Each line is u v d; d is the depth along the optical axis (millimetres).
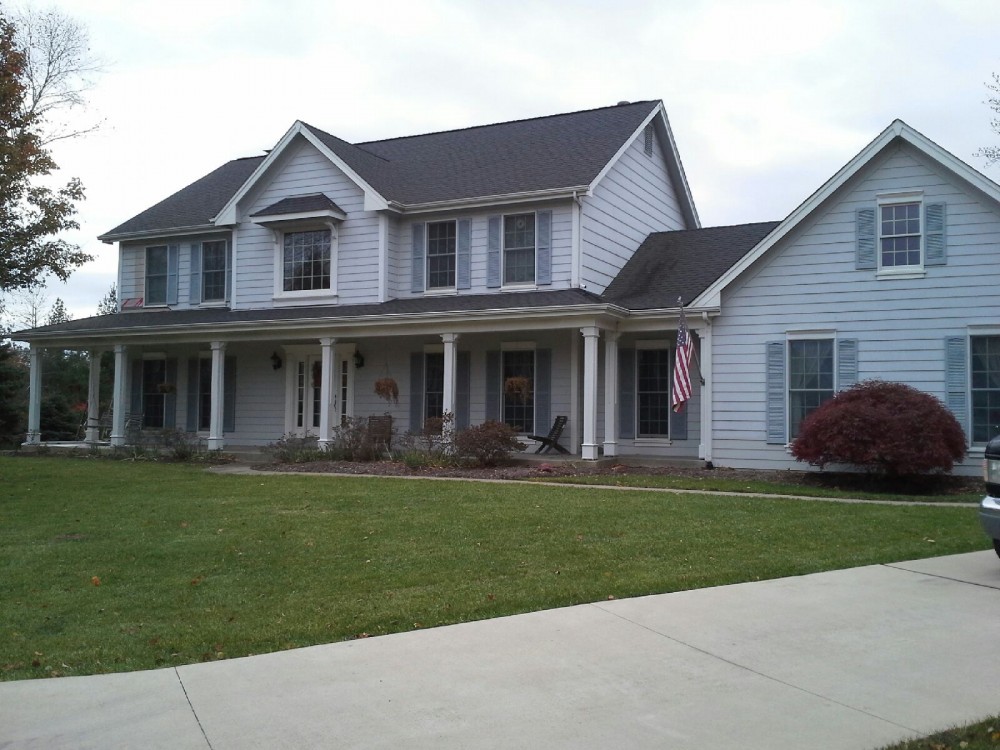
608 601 7105
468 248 20578
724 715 4754
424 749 4340
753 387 17094
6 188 18203
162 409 24984
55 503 13102
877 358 16016
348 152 22375
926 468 13781
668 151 24109
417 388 21344
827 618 6598
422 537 9758
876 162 16031
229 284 23828
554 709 4852
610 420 18312
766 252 16828
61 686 5234
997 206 15078
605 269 20531
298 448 19922
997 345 15156
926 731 4523
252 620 6641
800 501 12609
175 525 10898
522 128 24078
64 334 23562
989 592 7355
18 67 18391
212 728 4605
